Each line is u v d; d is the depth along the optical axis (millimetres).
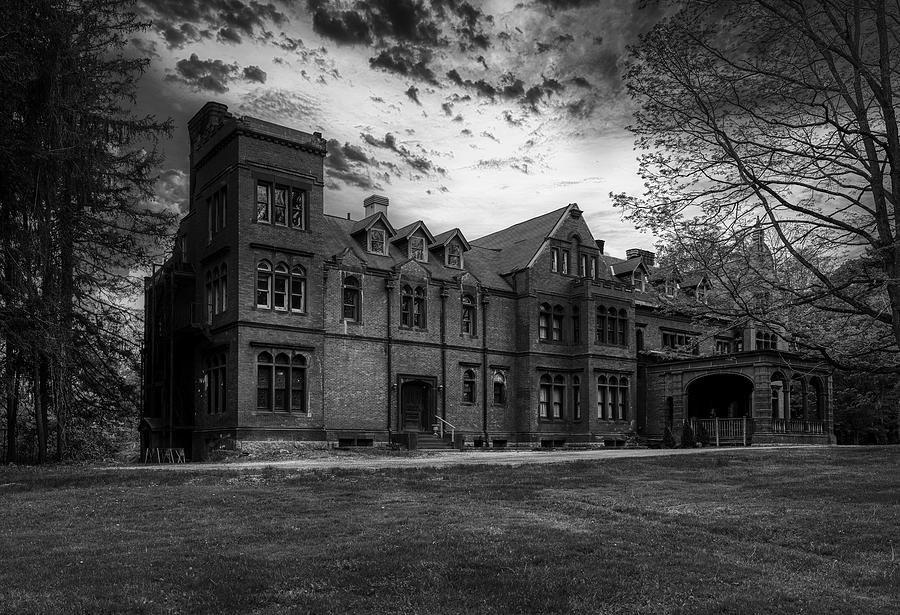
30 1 26531
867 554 11164
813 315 14312
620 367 45969
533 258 44156
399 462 25703
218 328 33656
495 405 42406
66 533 12172
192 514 13891
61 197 29734
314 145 35312
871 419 50000
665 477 19156
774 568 10477
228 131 33656
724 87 13875
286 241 34000
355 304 37062
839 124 13773
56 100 27469
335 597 8602
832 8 13688
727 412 49844
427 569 9703
